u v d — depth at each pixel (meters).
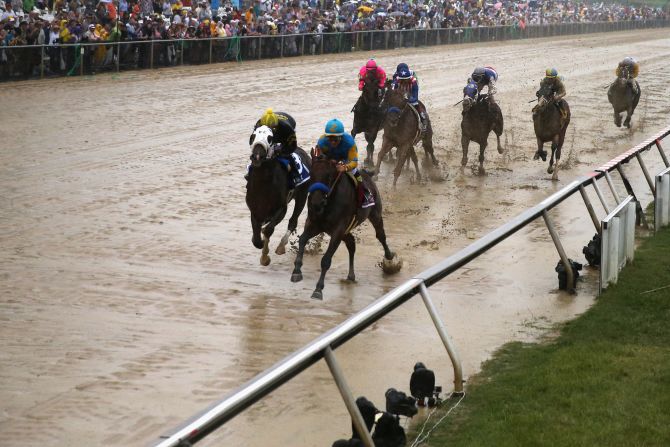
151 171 16.69
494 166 19.64
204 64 32.69
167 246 12.23
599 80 37.69
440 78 34.59
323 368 8.37
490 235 8.63
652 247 12.50
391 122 16.28
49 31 26.72
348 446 5.98
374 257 12.35
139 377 7.97
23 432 6.83
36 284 10.31
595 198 16.45
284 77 31.19
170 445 4.59
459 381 7.66
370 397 7.70
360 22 42.19
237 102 25.44
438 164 18.53
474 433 6.71
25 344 8.57
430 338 9.24
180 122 21.89
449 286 11.10
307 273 11.51
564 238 13.58
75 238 12.27
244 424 7.09
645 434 6.47
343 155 10.51
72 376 7.91
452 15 51.34
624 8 83.81
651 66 44.88
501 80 36.16
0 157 16.88
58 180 15.48
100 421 7.08
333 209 10.33
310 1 42.19
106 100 24.05
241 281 11.01
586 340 8.88
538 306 10.35
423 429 6.92
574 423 6.73
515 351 8.78
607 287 10.58
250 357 8.60
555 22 66.56
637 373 7.74
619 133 25.09
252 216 11.24
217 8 36.22
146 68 30.20
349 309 10.20
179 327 9.29
